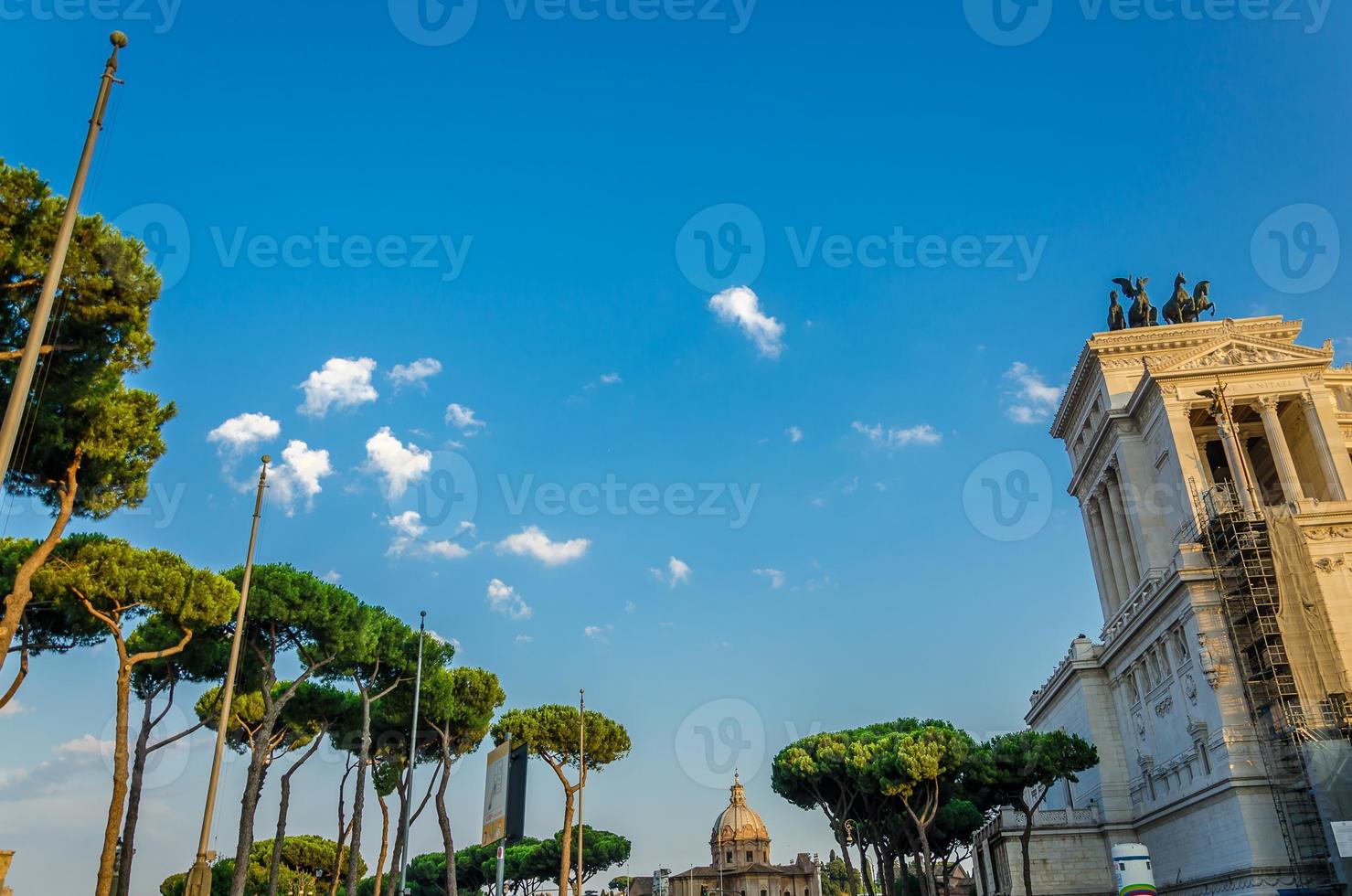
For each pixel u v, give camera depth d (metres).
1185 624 64.81
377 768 81.38
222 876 102.50
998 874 83.31
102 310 34.06
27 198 32.56
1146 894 50.38
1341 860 52.00
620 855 153.50
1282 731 57.75
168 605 45.53
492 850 147.25
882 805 83.44
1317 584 61.47
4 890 32.44
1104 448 88.69
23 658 45.19
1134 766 76.06
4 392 34.28
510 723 80.44
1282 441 74.12
